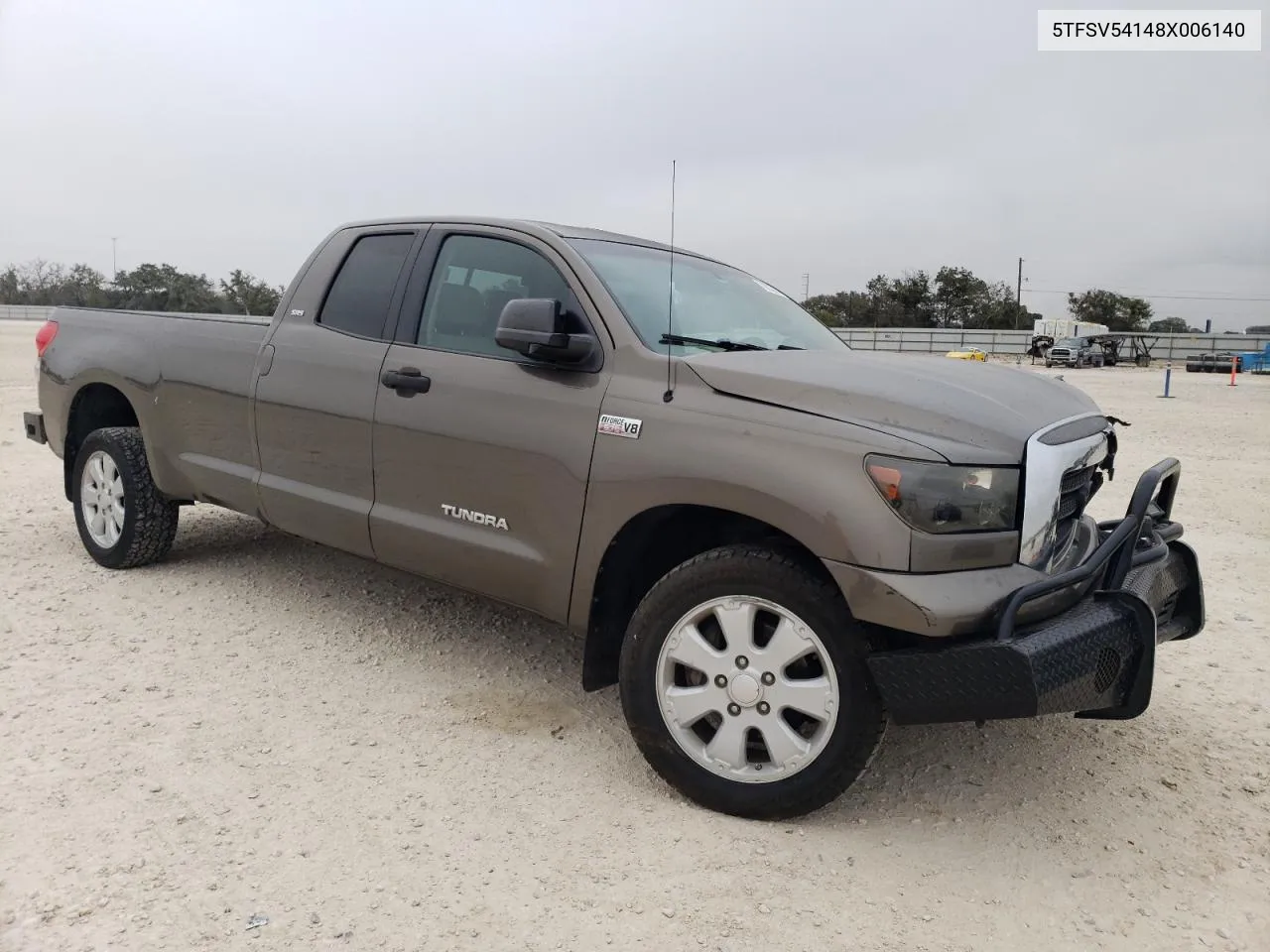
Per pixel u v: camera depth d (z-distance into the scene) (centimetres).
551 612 348
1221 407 2267
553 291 363
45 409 567
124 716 360
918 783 333
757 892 268
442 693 396
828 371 312
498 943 243
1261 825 311
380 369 398
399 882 266
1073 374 4553
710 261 459
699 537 344
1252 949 249
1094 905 267
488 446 356
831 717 286
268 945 238
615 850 286
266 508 452
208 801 303
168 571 543
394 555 397
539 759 342
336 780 320
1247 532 736
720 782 305
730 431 300
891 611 269
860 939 249
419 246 411
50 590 502
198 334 485
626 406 324
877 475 274
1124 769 348
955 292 9000
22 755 326
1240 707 404
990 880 277
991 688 262
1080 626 277
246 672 407
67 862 267
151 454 508
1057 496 296
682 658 309
